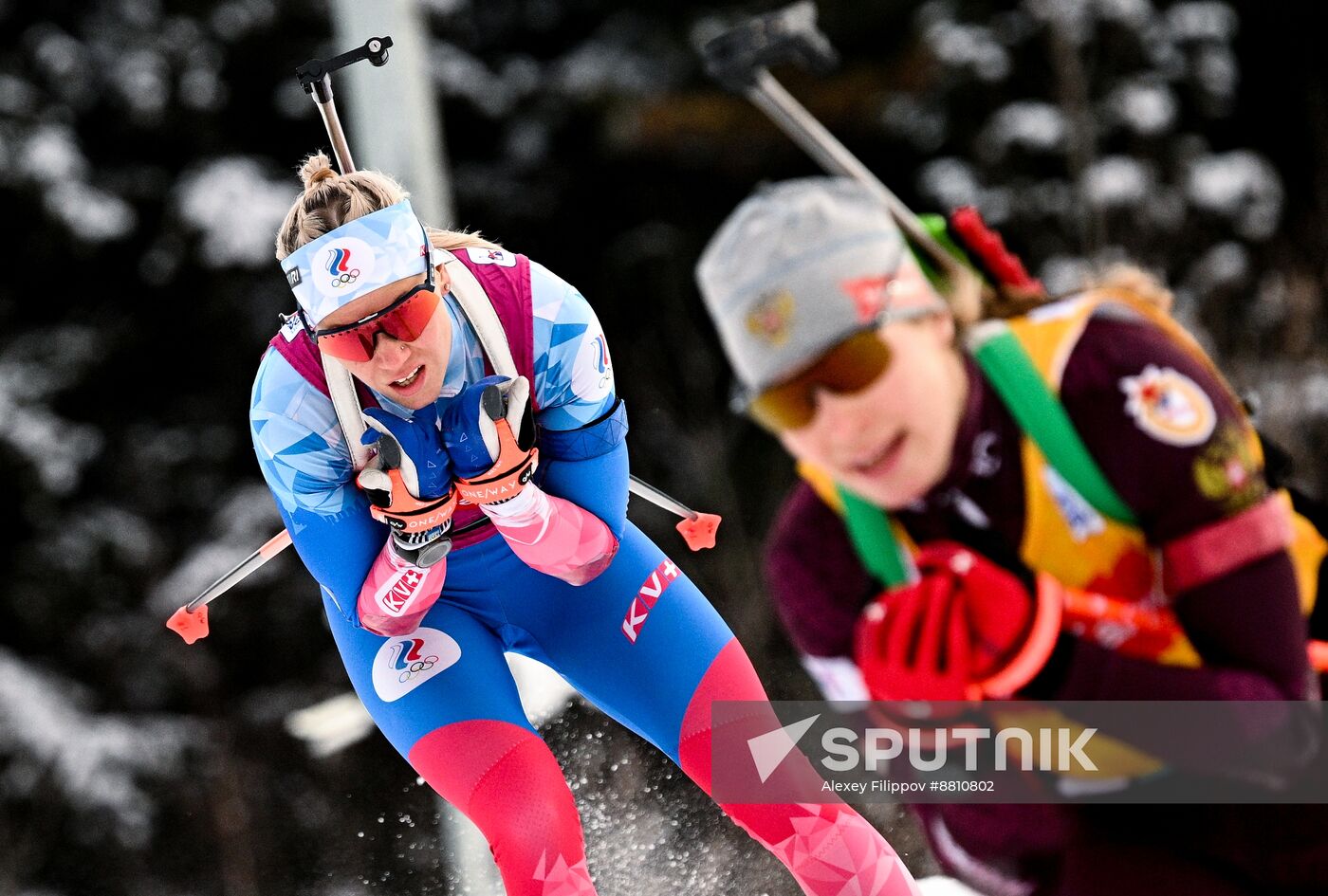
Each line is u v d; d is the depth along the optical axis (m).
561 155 39.56
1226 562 7.72
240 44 36.56
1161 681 7.88
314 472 7.25
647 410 38.53
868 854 7.64
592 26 39.97
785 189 8.07
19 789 31.89
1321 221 36.56
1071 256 36.44
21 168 34.06
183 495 36.06
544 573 8.22
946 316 7.95
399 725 7.86
